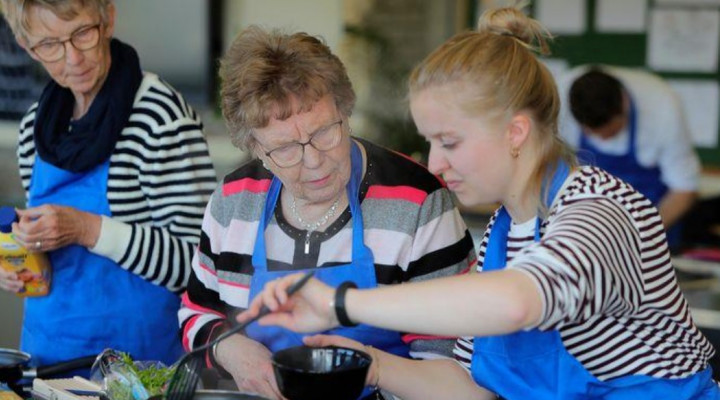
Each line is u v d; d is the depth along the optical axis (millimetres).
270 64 2328
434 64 1968
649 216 2006
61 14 2949
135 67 3188
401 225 2523
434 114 1960
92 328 3227
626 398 2107
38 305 3281
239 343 2578
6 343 5156
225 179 2730
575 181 2021
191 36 7336
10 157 7730
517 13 2111
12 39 7617
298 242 2578
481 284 1706
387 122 7434
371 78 7539
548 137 2037
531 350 2158
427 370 2395
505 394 2225
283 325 1904
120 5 7445
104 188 3184
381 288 1809
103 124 3123
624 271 1869
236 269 2656
